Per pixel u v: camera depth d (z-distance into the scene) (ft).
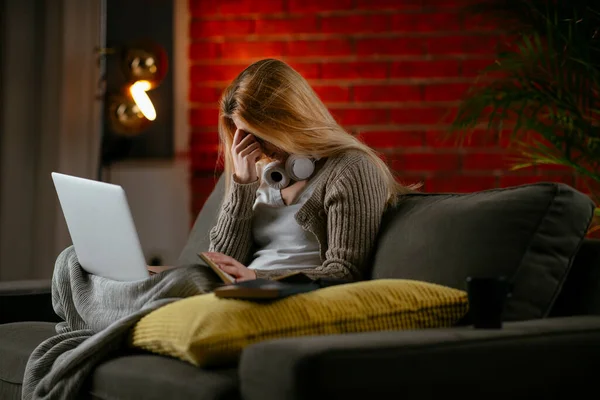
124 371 6.95
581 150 12.21
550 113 12.39
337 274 8.26
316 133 8.93
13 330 9.39
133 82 15.88
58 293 9.34
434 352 6.03
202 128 16.79
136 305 7.89
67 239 17.60
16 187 17.52
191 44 16.80
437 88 16.21
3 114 17.44
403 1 16.28
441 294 7.05
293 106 9.02
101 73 17.07
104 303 8.41
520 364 6.32
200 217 11.00
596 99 12.07
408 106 16.26
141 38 17.46
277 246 9.06
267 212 9.21
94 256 8.77
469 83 16.11
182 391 6.31
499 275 7.32
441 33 16.19
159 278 7.86
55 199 17.53
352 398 5.75
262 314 6.56
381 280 7.20
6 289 10.23
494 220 7.54
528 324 6.77
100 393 7.17
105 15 17.44
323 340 6.00
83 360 7.37
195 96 16.80
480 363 6.17
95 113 17.49
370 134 16.35
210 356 6.42
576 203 7.50
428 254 7.79
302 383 5.66
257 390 5.95
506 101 12.45
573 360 6.53
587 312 7.64
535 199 7.50
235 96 9.18
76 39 17.51
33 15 17.53
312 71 16.49
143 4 17.44
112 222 8.21
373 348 5.87
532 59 12.42
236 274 7.93
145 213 17.28
